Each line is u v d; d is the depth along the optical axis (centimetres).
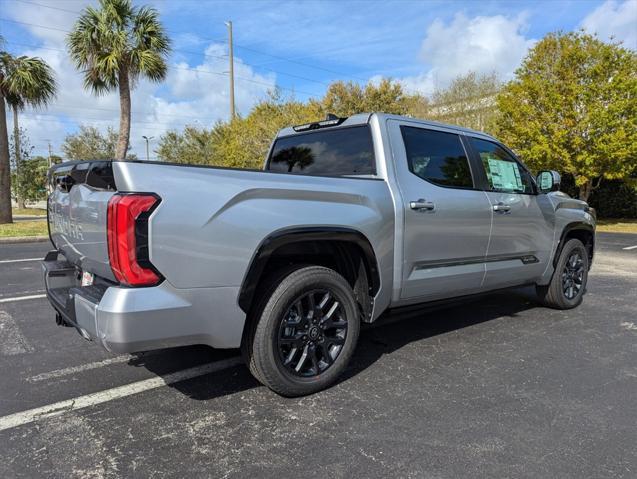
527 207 462
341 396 310
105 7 1528
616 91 1586
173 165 254
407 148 375
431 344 414
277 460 238
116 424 273
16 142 2733
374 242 330
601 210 2016
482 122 2506
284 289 290
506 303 567
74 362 369
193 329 257
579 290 547
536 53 1812
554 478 225
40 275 726
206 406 296
